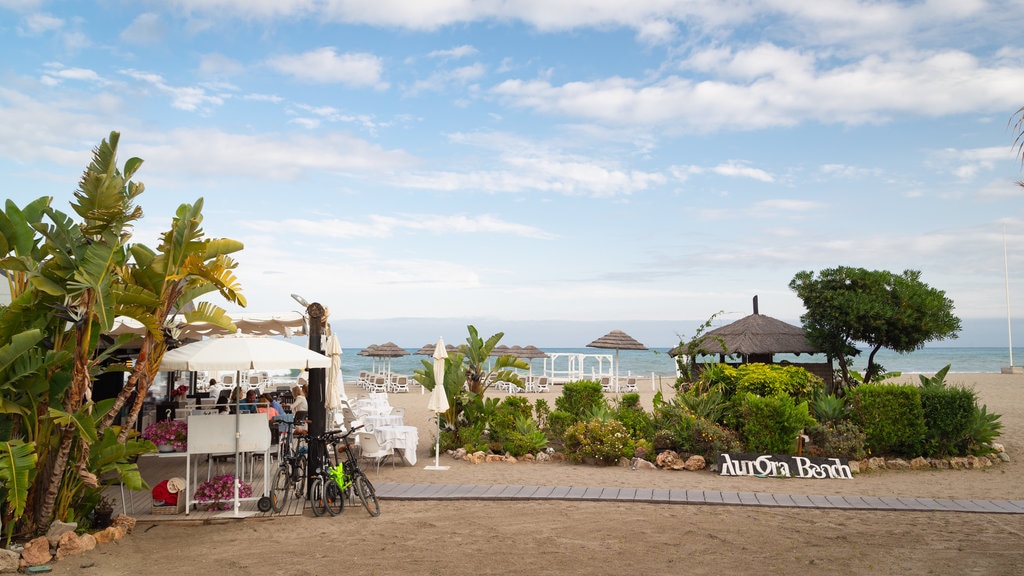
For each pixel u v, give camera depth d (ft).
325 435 34.04
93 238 27.02
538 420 57.88
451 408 54.03
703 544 27.91
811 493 37.42
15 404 25.32
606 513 32.83
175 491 31.58
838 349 58.85
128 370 29.53
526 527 30.37
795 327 62.69
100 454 27.43
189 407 48.93
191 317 30.81
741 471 42.75
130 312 26.63
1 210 25.67
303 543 28.02
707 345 61.00
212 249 29.43
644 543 28.02
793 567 25.13
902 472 44.32
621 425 48.52
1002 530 30.09
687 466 44.65
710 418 47.62
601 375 113.09
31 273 25.75
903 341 56.95
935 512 33.09
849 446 44.80
